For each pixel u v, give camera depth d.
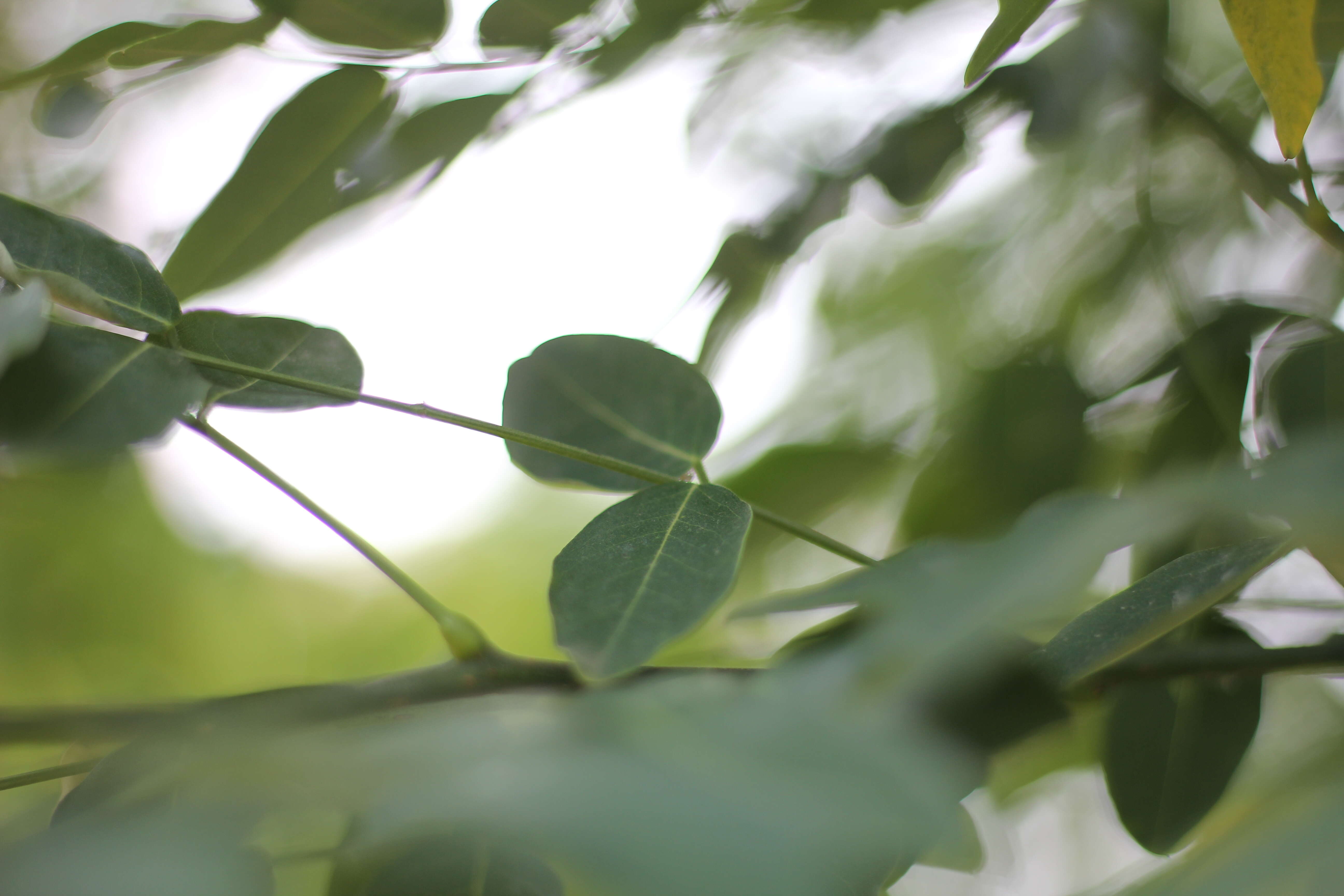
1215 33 0.67
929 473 0.60
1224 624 0.49
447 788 0.27
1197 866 0.31
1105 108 0.61
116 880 0.26
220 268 0.50
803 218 0.60
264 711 0.42
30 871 0.26
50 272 0.44
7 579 0.85
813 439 0.65
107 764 0.41
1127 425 0.59
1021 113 0.60
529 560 1.15
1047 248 0.70
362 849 0.30
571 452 0.46
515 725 0.32
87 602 0.89
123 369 0.44
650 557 0.42
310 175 0.50
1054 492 0.59
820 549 0.61
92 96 0.50
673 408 0.48
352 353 0.46
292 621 1.07
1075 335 0.64
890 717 0.30
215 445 0.45
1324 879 0.25
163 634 0.96
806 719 0.29
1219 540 0.50
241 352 0.45
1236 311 0.55
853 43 0.61
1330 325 0.54
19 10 0.62
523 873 0.43
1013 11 0.44
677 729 0.30
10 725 0.41
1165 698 0.50
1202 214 0.65
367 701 0.43
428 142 0.51
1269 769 0.56
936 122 0.60
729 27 0.58
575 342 0.48
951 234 0.74
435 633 1.11
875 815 0.25
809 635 0.44
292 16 0.49
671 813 0.25
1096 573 0.32
